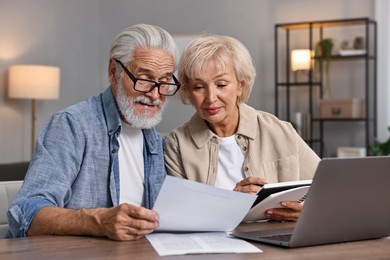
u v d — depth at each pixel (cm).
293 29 607
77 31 671
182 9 662
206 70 206
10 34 590
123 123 205
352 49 570
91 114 198
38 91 557
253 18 627
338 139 596
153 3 677
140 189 206
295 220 190
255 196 163
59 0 647
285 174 220
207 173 218
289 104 614
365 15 575
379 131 574
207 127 222
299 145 229
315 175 144
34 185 178
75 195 192
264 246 152
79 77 674
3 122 586
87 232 160
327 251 148
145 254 140
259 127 225
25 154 611
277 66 611
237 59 209
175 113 668
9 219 173
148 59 193
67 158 187
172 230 163
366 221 160
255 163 219
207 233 167
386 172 157
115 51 198
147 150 210
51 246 149
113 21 696
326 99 567
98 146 196
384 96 571
